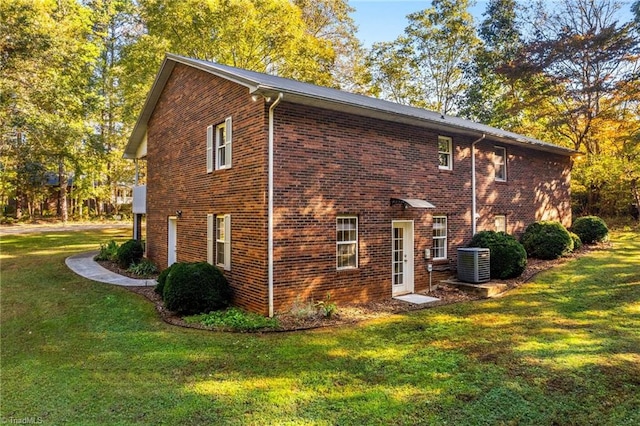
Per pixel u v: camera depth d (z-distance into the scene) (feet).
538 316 27.40
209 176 35.88
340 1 97.60
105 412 15.83
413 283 37.14
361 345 22.71
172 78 44.47
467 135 42.91
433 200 39.11
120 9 98.94
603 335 23.17
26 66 61.62
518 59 78.79
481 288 34.68
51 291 37.99
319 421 14.75
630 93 65.36
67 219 119.03
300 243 29.43
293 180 29.12
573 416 14.78
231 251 32.04
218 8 70.18
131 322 27.78
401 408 15.58
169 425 14.73
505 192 48.16
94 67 91.56
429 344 22.72
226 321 26.84
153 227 50.65
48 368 20.59
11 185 105.29
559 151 56.18
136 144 57.67
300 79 82.17
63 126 70.64
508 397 16.24
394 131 35.68
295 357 21.02
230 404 16.19
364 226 33.35
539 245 46.55
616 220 79.05
